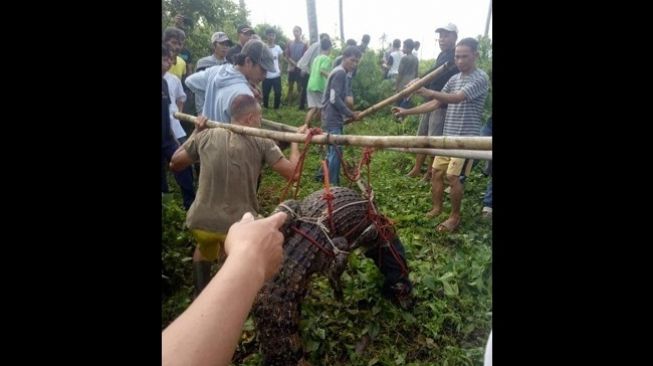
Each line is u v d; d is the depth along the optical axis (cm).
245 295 94
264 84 738
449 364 265
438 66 447
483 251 337
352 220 275
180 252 357
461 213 398
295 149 327
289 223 260
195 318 88
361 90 783
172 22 512
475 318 289
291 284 247
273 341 241
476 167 450
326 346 279
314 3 876
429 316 297
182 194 391
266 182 490
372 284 307
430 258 347
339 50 839
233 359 271
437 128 432
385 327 292
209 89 354
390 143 236
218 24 558
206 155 305
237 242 103
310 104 645
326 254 263
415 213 405
